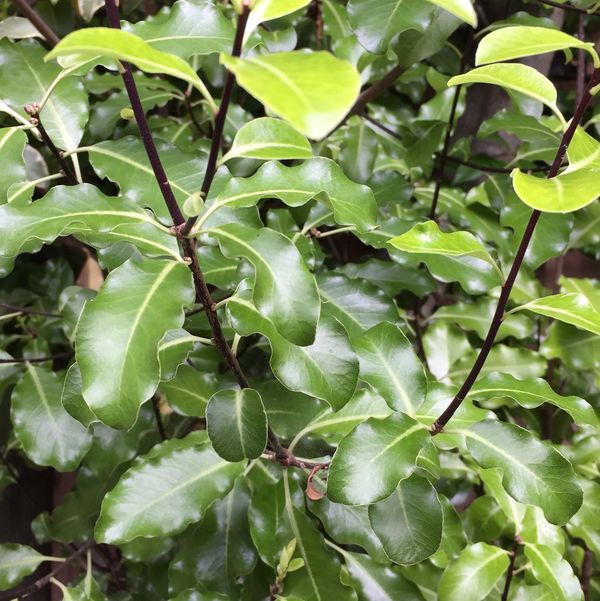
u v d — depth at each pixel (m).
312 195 0.30
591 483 0.41
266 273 0.25
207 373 0.38
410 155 0.45
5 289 0.57
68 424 0.38
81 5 0.43
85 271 0.60
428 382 0.33
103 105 0.43
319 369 0.28
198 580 0.35
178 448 0.34
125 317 0.26
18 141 0.32
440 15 0.37
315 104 0.17
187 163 0.34
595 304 0.47
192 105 0.45
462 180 0.50
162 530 0.32
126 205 0.28
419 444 0.29
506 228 0.46
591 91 0.25
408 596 0.35
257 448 0.29
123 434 0.39
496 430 0.30
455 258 0.38
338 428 0.34
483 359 0.28
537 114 0.43
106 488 0.44
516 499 0.29
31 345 0.47
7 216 0.28
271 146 0.27
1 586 0.39
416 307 0.48
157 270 0.27
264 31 0.43
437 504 0.30
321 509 0.35
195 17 0.34
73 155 0.35
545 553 0.35
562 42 0.25
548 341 0.46
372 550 0.34
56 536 0.44
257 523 0.34
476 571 0.35
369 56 0.44
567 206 0.23
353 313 0.37
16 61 0.37
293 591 0.33
